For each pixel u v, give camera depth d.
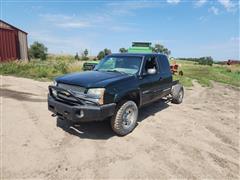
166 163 3.94
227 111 7.89
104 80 4.63
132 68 5.64
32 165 3.64
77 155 4.05
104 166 3.73
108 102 4.44
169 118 6.56
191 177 3.55
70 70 16.73
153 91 6.18
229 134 5.56
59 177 3.37
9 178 3.28
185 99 9.64
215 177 3.60
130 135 5.07
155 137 5.05
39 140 4.57
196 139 5.09
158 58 6.65
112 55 6.31
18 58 20.72
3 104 7.08
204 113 7.39
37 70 15.25
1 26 19.02
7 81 11.62
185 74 25.88
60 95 4.66
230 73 33.03
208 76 24.58
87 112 4.25
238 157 4.34
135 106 5.15
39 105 7.16
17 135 4.75
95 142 4.62
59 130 5.14
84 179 3.35
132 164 3.84
